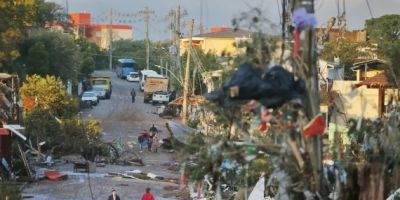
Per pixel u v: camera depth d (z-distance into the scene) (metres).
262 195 28.97
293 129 18.00
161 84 184.38
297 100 17.67
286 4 21.31
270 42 18.25
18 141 83.38
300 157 18.14
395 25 97.00
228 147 19.28
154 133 109.50
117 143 106.19
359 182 20.28
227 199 31.39
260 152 19.12
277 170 19.30
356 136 21.97
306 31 18.14
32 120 97.31
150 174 81.38
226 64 20.08
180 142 21.31
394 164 20.41
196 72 105.00
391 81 29.33
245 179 21.02
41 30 177.00
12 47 130.50
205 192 41.00
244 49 19.77
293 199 19.19
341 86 55.91
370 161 20.28
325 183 18.91
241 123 19.73
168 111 155.62
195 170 20.23
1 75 86.81
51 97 114.12
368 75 68.38
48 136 98.25
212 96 18.83
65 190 71.31
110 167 91.12
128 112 161.88
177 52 150.50
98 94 185.00
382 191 20.05
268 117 17.92
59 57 166.50
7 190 47.72
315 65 18.39
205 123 34.22
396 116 22.11
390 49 31.27
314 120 17.41
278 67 17.73
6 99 84.25
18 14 125.00
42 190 70.88
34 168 84.06
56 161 93.94
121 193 70.19
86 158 95.44
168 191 71.00
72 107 117.19
